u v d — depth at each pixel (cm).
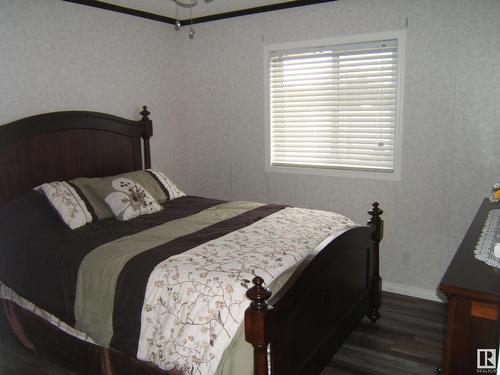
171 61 429
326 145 383
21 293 254
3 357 266
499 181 286
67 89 333
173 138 438
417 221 346
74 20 334
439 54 319
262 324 162
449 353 153
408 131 339
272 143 409
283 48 384
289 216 298
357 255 271
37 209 279
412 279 355
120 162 372
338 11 354
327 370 253
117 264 219
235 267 203
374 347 277
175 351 186
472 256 173
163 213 312
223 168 436
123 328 208
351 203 373
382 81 350
